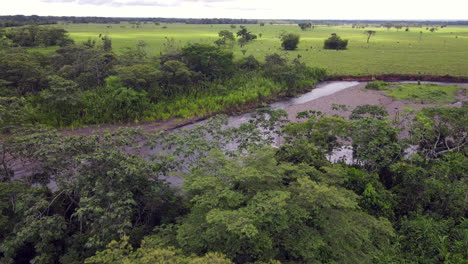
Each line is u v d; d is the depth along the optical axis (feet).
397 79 223.92
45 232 50.78
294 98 183.73
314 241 45.39
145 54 231.91
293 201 49.55
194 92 163.73
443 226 63.05
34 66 150.20
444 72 226.38
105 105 136.46
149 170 60.39
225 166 52.24
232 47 349.82
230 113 153.17
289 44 347.97
